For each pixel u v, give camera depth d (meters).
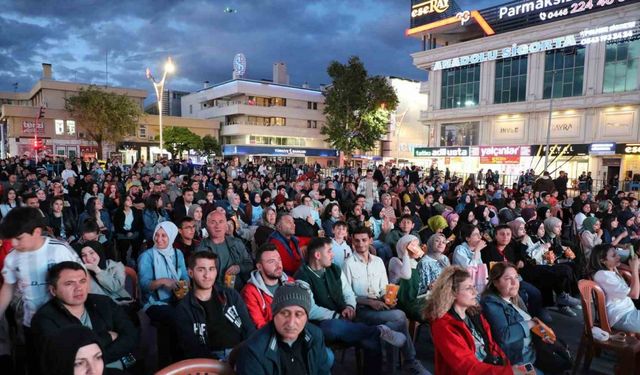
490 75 34.62
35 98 46.94
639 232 9.60
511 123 33.69
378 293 4.52
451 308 2.95
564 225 10.48
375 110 41.62
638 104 27.39
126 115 38.69
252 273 3.67
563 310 5.81
